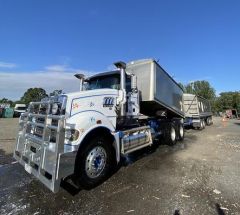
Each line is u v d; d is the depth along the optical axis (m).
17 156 4.99
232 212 3.58
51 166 3.77
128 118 6.43
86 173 4.46
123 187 4.67
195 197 4.16
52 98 4.58
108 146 5.02
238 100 62.66
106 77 6.75
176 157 7.37
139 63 7.90
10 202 3.92
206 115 21.06
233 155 7.69
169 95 9.45
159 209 3.70
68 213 3.57
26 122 4.88
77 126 4.25
